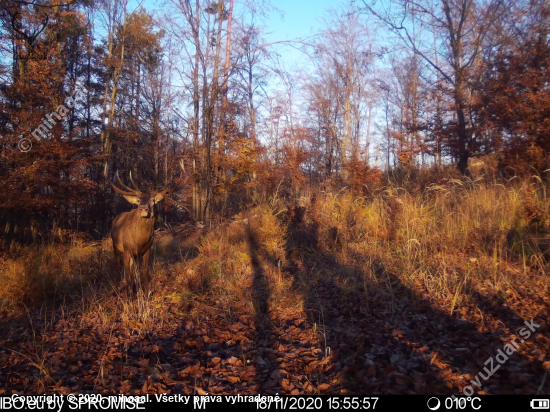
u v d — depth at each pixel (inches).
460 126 609.9
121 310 256.8
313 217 382.3
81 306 274.8
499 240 289.1
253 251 344.2
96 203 920.9
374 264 291.6
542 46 507.2
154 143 938.7
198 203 692.1
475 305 215.6
